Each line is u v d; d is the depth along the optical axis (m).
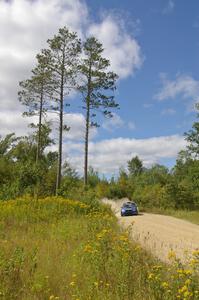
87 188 41.28
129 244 10.92
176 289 7.34
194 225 28.36
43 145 54.69
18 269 9.16
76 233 15.77
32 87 47.81
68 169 48.91
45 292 8.16
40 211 23.72
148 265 9.45
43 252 11.71
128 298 7.68
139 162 102.75
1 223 19.23
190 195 55.16
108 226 16.95
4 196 32.00
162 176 70.38
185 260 10.90
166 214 48.31
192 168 58.06
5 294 7.87
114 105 49.12
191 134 57.72
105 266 9.13
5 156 50.28
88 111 49.28
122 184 72.25
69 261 10.34
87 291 8.10
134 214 41.38
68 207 26.42
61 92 45.84
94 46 48.88
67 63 45.94
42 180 37.50
